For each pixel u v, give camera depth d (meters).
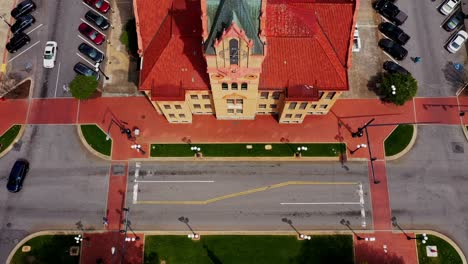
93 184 73.75
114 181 73.88
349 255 69.50
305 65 64.38
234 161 74.88
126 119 77.44
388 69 79.69
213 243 70.25
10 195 73.25
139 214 72.00
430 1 85.38
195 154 75.19
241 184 73.50
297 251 69.75
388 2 82.94
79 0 85.31
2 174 74.75
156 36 66.19
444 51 82.00
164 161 75.00
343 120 77.06
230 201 72.62
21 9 83.44
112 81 79.69
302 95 64.75
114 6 84.81
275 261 69.25
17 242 70.81
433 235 70.50
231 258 69.56
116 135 76.44
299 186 73.25
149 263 69.31
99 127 77.00
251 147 75.50
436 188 73.19
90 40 82.44
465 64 81.19
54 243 70.69
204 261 69.44
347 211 71.81
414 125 76.88
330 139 75.88
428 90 79.19
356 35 81.81
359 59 81.19
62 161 75.19
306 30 62.38
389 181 73.50
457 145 75.75
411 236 70.44
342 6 62.81
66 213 72.25
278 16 61.66
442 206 72.12
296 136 76.12
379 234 70.56
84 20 84.00
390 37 82.50
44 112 78.00
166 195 73.00
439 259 69.31
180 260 69.56
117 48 81.75
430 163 74.62
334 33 64.94
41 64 81.25
